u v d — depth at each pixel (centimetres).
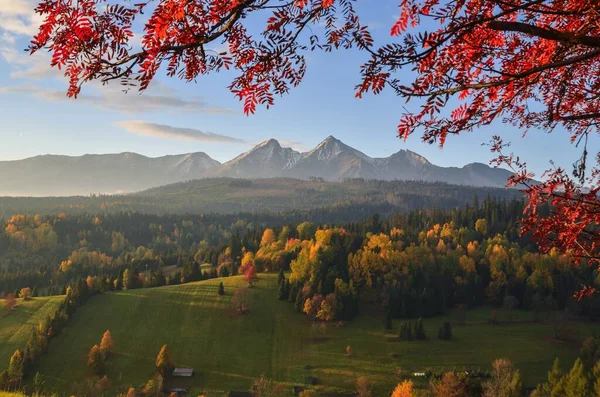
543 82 567
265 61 481
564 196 529
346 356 8506
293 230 17650
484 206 17075
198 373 8088
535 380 7250
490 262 12100
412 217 18475
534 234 560
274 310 10750
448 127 522
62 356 8350
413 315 10438
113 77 424
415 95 473
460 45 475
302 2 450
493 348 8462
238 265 14938
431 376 7038
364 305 11038
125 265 18288
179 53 436
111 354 8544
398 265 12094
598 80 553
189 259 16575
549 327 9406
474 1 450
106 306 10806
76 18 396
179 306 10881
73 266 18562
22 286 16188
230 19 427
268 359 8631
